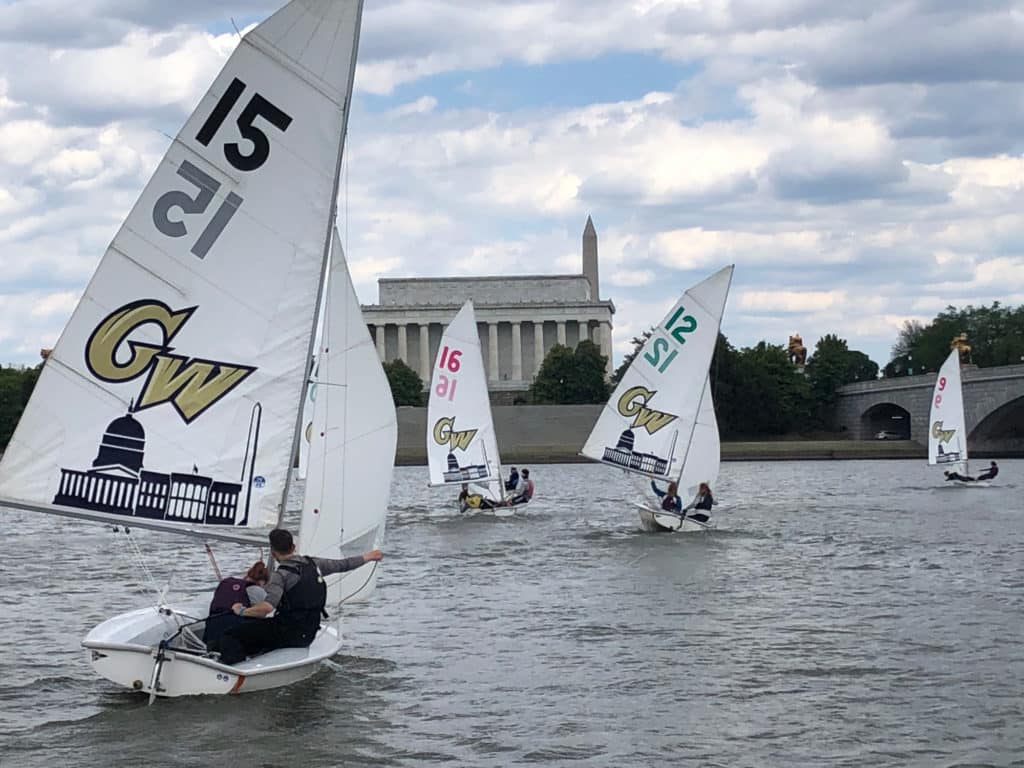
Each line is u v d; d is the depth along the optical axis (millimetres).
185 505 16891
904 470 100375
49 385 16500
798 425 153000
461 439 53906
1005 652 21750
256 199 16844
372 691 18812
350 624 24922
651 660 21203
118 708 17500
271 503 17078
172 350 16844
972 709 17891
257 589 17656
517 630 24172
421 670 20359
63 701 18078
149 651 16938
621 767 15375
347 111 16766
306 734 16391
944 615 25703
